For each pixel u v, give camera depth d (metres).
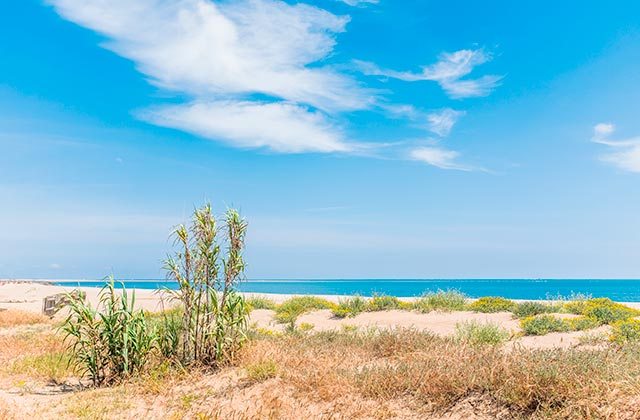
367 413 7.03
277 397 7.50
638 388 5.94
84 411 7.62
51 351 12.85
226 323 9.73
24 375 10.66
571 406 5.95
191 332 9.70
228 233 9.87
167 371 9.23
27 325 19.00
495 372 7.08
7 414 7.26
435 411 6.89
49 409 7.97
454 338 12.35
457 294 21.64
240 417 7.09
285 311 20.97
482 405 6.71
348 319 19.45
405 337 11.38
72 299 9.91
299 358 9.66
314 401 7.54
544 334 14.06
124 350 9.48
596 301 18.02
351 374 8.45
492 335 12.95
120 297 10.12
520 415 6.30
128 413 7.63
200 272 9.73
